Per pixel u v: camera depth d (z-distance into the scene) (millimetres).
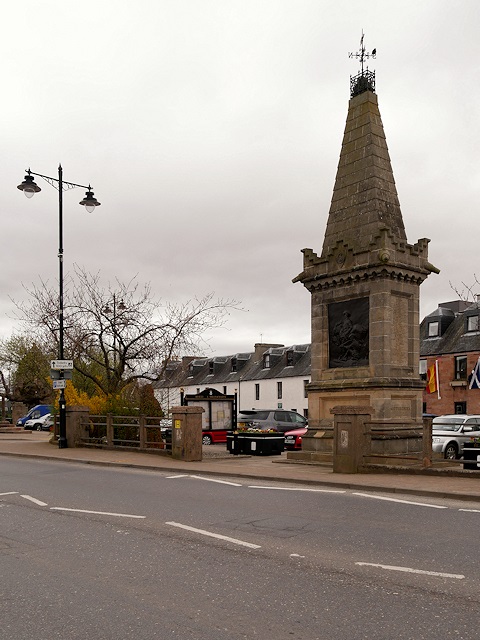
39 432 42625
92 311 24938
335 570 6324
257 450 20859
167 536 8000
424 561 6625
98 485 13180
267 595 5559
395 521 8844
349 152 19062
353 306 18000
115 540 7832
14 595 5645
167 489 12438
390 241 17234
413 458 14156
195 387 69438
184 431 18156
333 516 9281
